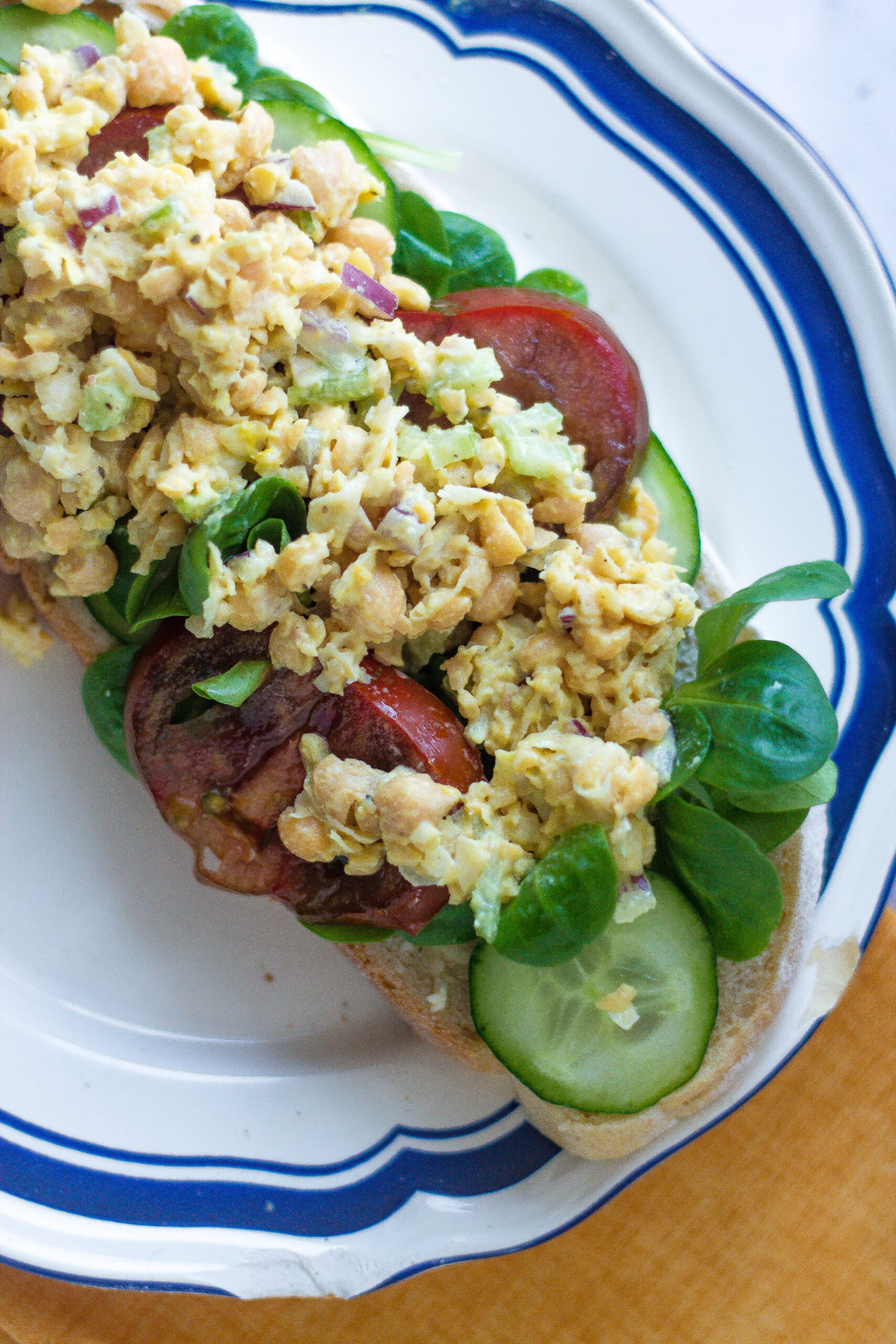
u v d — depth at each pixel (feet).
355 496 1.00
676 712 1.05
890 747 1.19
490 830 1.04
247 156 1.02
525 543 1.04
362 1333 1.17
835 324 1.22
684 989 1.07
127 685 1.13
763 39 1.25
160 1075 1.18
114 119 1.02
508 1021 1.08
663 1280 1.18
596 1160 1.15
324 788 1.03
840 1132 1.18
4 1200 1.14
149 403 1.01
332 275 1.01
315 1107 1.18
